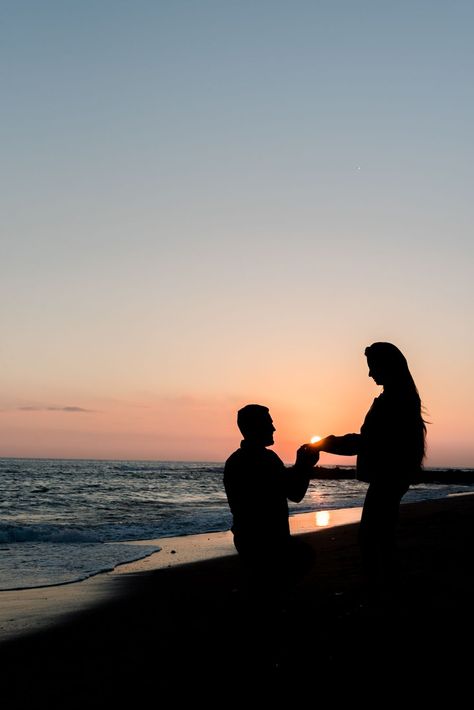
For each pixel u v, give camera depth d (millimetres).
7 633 6637
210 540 16375
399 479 4848
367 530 4965
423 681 4059
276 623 4555
